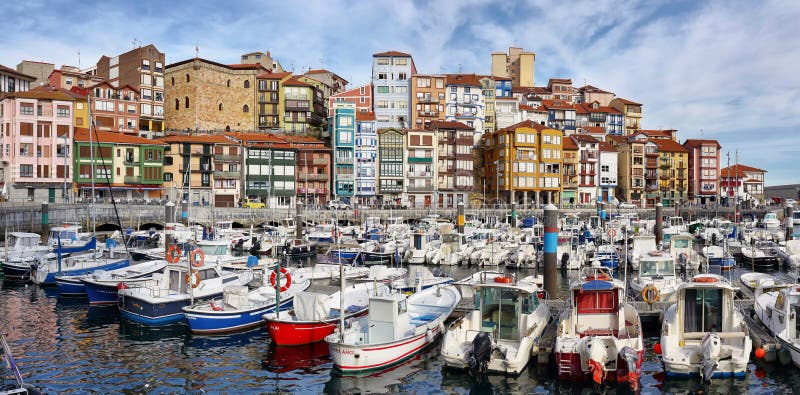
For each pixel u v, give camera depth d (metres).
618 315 25.81
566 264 52.91
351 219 99.81
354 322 27.88
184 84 133.88
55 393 23.06
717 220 88.06
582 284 26.34
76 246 56.72
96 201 88.94
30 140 94.69
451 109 139.62
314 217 95.94
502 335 26.25
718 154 151.12
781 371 24.69
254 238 70.12
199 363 26.78
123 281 37.00
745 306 33.53
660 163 148.88
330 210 100.19
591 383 23.78
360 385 24.14
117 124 116.94
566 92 179.00
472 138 130.38
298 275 41.19
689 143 154.25
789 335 25.58
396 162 124.06
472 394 23.11
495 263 56.16
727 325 24.95
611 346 23.45
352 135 121.19
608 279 27.52
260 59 161.12
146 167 106.00
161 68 131.75
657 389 23.12
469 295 35.53
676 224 86.50
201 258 35.78
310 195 120.12
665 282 36.66
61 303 38.94
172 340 30.33
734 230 73.81
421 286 38.12
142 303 33.31
